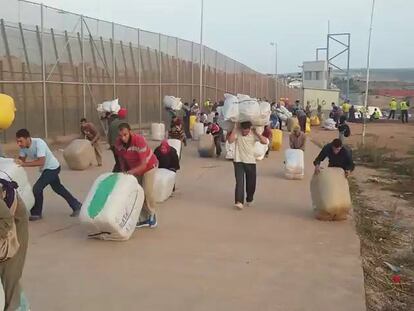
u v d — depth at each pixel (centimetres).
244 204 1047
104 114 1980
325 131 3934
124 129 807
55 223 877
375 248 819
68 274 636
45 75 1933
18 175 835
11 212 412
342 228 882
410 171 1731
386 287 645
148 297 569
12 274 422
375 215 1084
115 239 769
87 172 1444
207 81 3981
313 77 8475
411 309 582
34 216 895
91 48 2264
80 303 550
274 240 798
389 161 2069
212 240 790
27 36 1850
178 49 3322
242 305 550
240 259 703
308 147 2450
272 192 1205
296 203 1081
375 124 4688
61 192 923
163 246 755
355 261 704
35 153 884
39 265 666
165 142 1134
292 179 1406
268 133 1916
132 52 2662
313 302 562
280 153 2086
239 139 1009
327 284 616
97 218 741
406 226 991
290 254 729
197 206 1030
